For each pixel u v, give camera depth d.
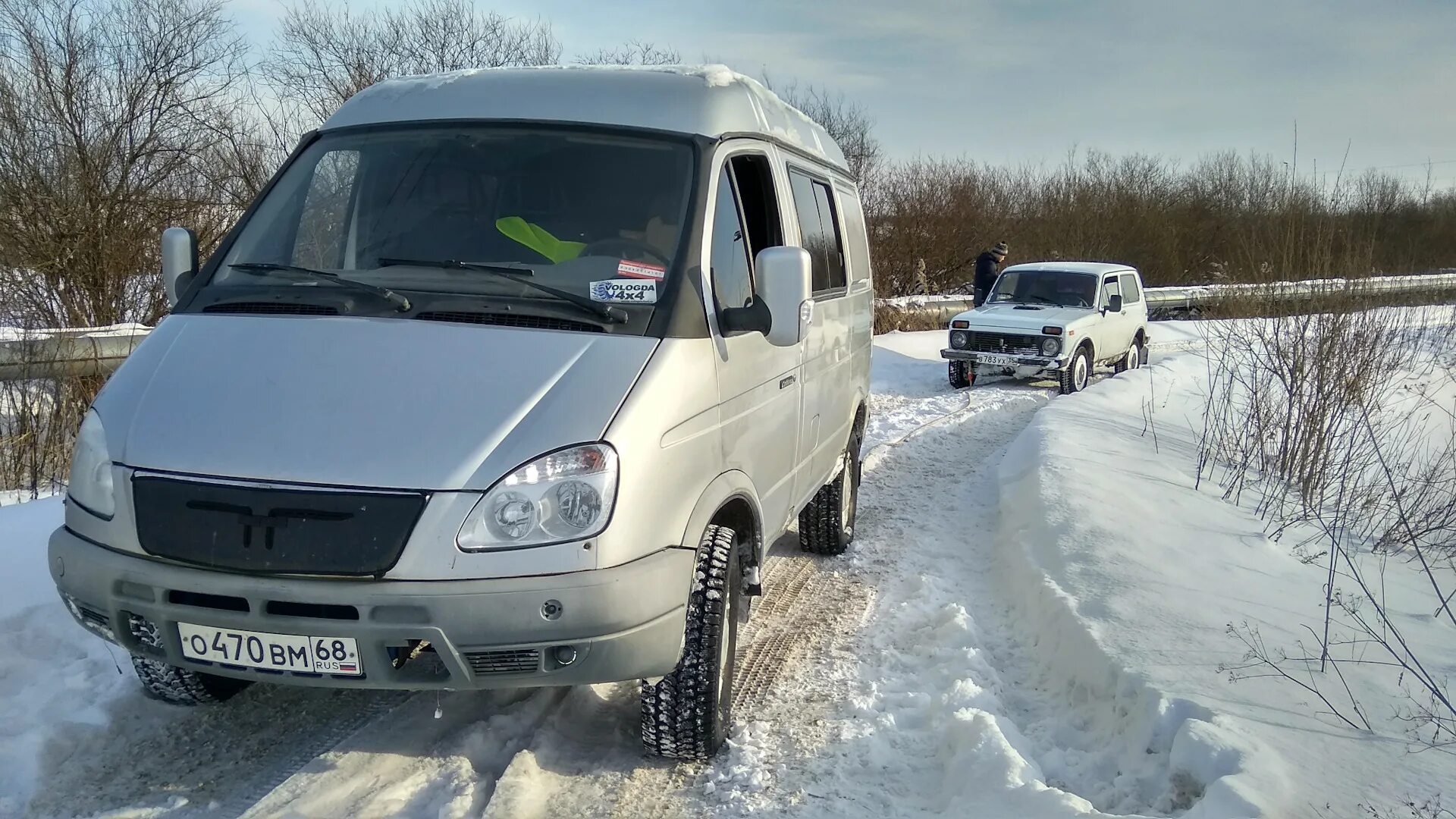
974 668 4.41
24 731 3.55
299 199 4.07
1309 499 7.45
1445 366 9.51
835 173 6.04
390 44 20.94
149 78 15.20
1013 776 3.26
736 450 3.80
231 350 3.33
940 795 3.41
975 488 8.25
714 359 3.57
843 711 4.05
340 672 2.90
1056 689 4.28
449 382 3.11
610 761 3.56
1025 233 33.50
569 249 3.66
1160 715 3.55
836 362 5.63
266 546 2.88
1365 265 9.17
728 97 4.29
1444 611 5.20
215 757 3.52
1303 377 8.39
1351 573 5.73
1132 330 16.66
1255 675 3.91
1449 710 3.66
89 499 3.12
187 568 2.93
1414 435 9.12
